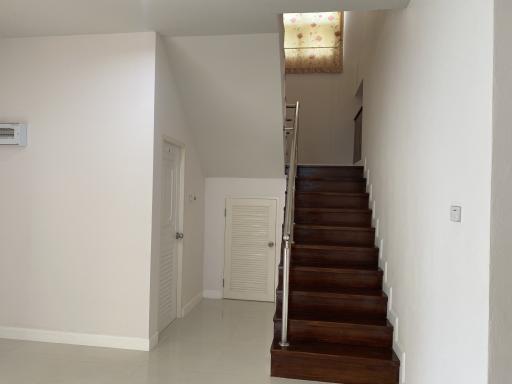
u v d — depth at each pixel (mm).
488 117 1451
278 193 4871
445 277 1868
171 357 3154
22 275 3480
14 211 3498
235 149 4500
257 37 3342
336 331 3029
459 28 1745
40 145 3459
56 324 3424
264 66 3553
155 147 3357
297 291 3340
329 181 4898
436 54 2068
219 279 5000
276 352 2848
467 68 1651
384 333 2965
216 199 4996
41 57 3465
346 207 4590
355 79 6289
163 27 3223
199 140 4438
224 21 3096
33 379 2736
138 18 3062
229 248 4973
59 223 3430
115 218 3354
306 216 4391
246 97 3842
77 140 3412
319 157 6523
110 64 3373
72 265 3410
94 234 3385
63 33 3371
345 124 6461
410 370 2467
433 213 2070
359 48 5887
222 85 3758
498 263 1428
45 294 3443
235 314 4336
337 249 3820
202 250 4965
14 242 3496
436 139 2039
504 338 1431
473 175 1574
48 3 2826
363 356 2777
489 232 1435
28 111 3480
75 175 3412
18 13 2990
